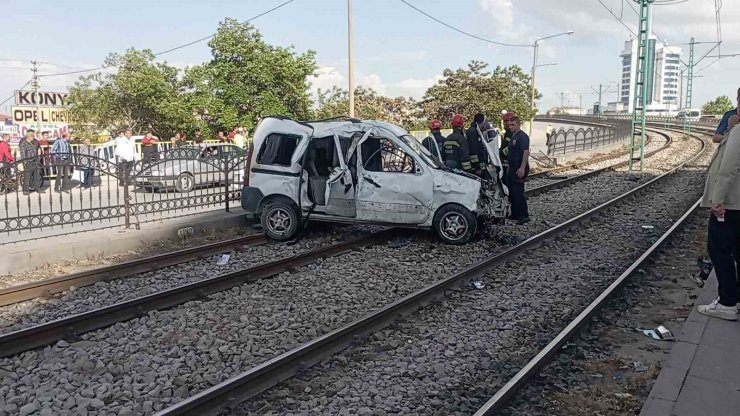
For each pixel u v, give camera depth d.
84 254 9.73
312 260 9.63
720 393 4.84
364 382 5.34
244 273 8.38
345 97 38.44
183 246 10.60
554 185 19.75
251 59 29.86
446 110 40.12
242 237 10.90
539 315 7.16
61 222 10.41
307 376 5.46
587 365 5.74
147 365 5.63
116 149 17.89
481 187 10.98
